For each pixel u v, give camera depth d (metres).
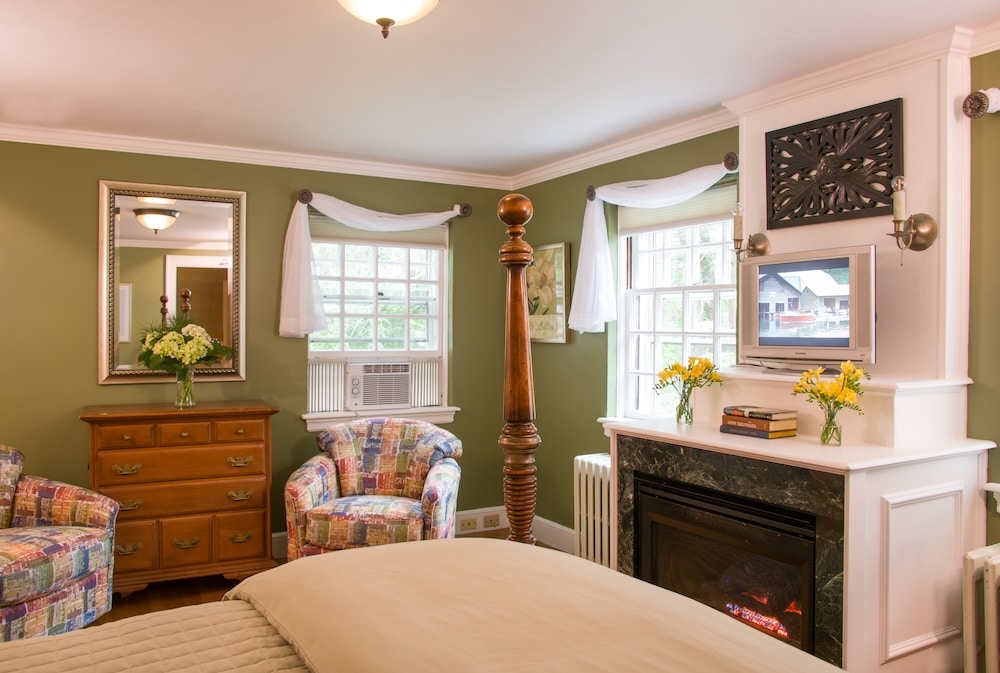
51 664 1.39
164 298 4.22
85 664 1.39
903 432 2.56
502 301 5.23
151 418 3.75
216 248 4.34
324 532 3.62
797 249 3.15
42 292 3.96
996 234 2.63
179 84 3.18
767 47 2.76
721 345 3.76
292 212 4.51
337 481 4.10
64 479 4.00
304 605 1.55
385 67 2.97
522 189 5.10
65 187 3.99
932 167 2.68
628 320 4.36
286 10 2.45
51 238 3.97
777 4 2.41
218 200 4.34
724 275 3.76
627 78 3.10
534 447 2.05
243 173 4.41
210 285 4.32
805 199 3.09
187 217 4.27
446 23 2.54
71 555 3.03
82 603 3.13
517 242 2.02
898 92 2.79
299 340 4.57
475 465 5.13
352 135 4.04
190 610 1.71
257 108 3.54
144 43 2.72
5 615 2.80
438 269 5.11
